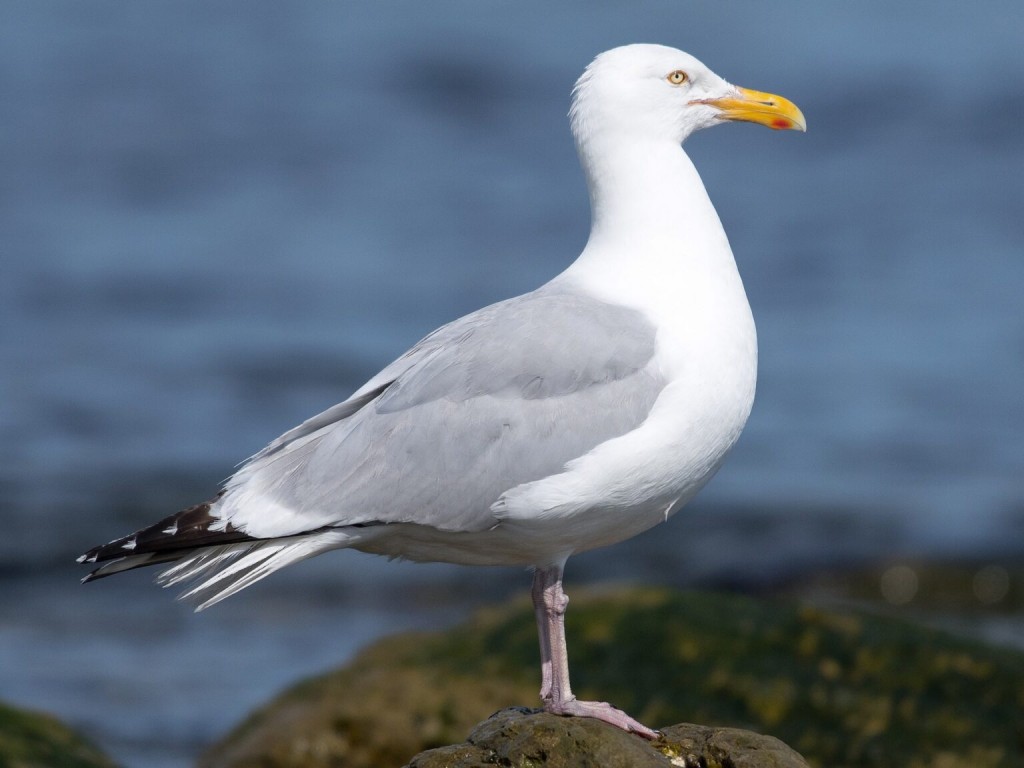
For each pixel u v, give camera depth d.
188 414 20.81
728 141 35.31
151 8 47.41
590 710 7.15
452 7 46.59
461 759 6.77
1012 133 34.88
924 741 10.18
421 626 15.23
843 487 18.88
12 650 14.23
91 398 21.28
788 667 10.80
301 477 7.30
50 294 25.47
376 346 23.39
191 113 36.72
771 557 17.16
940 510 18.17
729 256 7.77
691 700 10.59
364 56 41.41
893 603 16.28
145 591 15.95
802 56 40.09
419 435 7.25
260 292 25.62
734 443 7.59
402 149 34.41
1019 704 10.41
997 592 16.27
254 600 15.80
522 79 39.03
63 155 33.28
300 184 31.84
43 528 17.12
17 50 42.19
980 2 44.88
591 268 7.80
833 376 22.22
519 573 16.61
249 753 10.57
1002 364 22.50
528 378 7.25
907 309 24.81
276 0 48.03
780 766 6.71
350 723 10.55
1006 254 27.34
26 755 9.53
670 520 18.14
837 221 29.23
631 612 11.46
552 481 7.12
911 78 38.06
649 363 7.30
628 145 7.86
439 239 28.42
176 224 29.30
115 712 12.85
